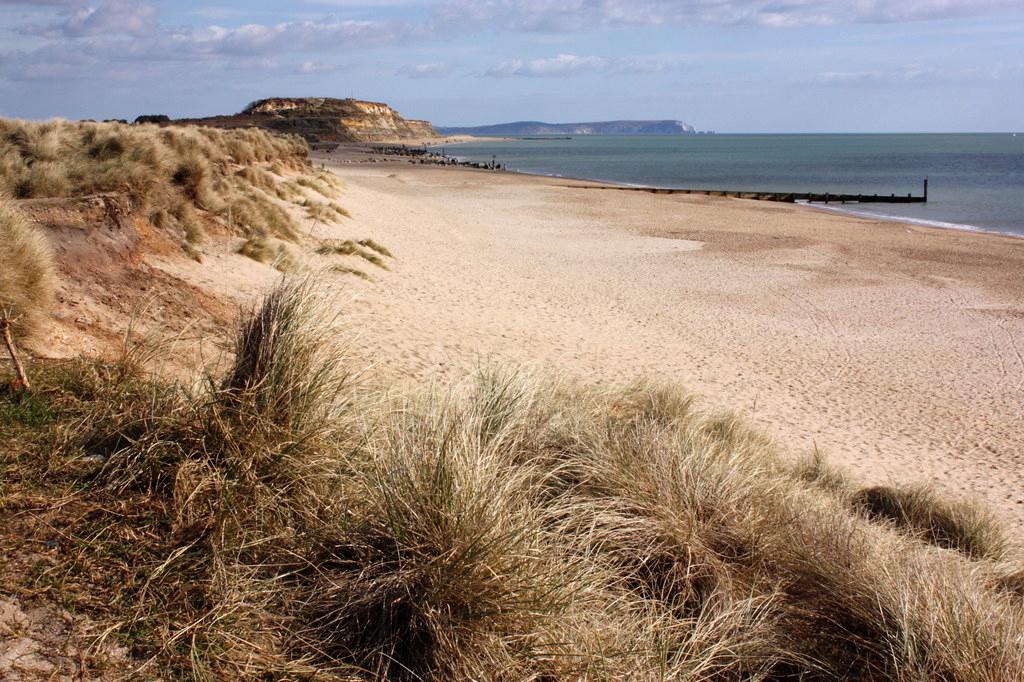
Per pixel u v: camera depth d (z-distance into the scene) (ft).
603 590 10.11
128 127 51.37
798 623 10.63
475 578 8.93
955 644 9.68
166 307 23.41
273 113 554.87
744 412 31.35
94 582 8.13
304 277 13.64
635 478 13.26
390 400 13.89
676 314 51.29
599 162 353.92
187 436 10.68
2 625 7.24
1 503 8.89
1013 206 137.18
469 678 8.13
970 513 20.61
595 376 32.40
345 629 8.61
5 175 28.09
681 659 9.31
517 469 12.23
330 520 10.18
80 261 22.75
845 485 21.91
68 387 12.33
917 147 575.38
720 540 12.48
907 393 37.58
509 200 127.95
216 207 38.88
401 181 162.40
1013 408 36.14
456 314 40.86
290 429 11.24
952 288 63.31
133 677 7.13
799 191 179.22
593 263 69.82
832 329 49.70
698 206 127.54
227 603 8.29
